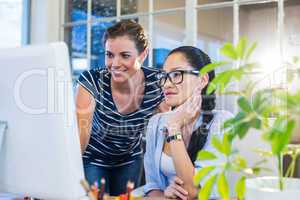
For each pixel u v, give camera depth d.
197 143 1.46
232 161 0.67
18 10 2.62
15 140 0.89
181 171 1.43
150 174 1.61
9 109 0.89
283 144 0.56
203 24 2.05
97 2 2.40
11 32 2.60
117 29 2.20
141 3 2.24
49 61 0.81
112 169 1.77
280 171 0.65
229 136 0.65
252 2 1.91
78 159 0.85
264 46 1.86
